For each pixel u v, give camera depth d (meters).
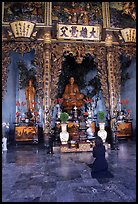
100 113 12.14
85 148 10.84
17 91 16.56
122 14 13.48
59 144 11.36
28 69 16.77
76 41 13.03
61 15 12.99
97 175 6.28
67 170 7.18
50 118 12.41
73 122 12.54
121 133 14.95
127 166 7.57
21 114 15.21
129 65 16.70
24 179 6.21
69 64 17.42
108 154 9.92
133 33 12.96
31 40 12.65
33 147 12.73
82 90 17.38
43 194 5.02
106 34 13.12
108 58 13.17
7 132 14.16
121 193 5.00
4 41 12.55
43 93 12.60
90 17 13.12
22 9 12.74
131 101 16.12
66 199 4.70
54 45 12.99
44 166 7.79
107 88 13.17
